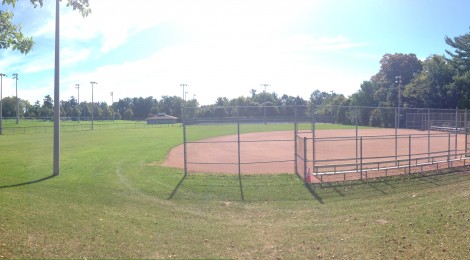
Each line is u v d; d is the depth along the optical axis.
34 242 6.86
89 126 75.88
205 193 12.57
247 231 8.31
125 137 41.41
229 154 24.09
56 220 8.49
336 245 7.26
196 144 31.25
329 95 109.75
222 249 7.01
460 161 19.16
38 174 15.88
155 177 15.34
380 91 71.94
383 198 11.64
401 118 44.41
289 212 10.26
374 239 7.60
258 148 27.92
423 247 7.07
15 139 39.41
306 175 14.20
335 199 11.71
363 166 18.81
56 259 6.09
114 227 8.20
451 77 55.34
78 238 7.27
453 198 11.15
